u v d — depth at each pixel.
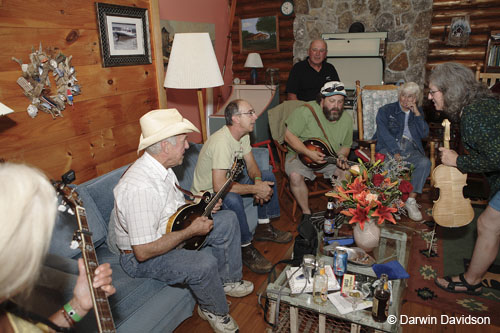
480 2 4.29
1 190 0.60
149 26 2.81
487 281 2.20
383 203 1.76
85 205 1.86
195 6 4.58
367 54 4.69
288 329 1.65
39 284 1.19
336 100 2.71
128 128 2.72
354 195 1.74
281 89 5.57
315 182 3.31
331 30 5.18
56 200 0.68
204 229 1.76
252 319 1.93
